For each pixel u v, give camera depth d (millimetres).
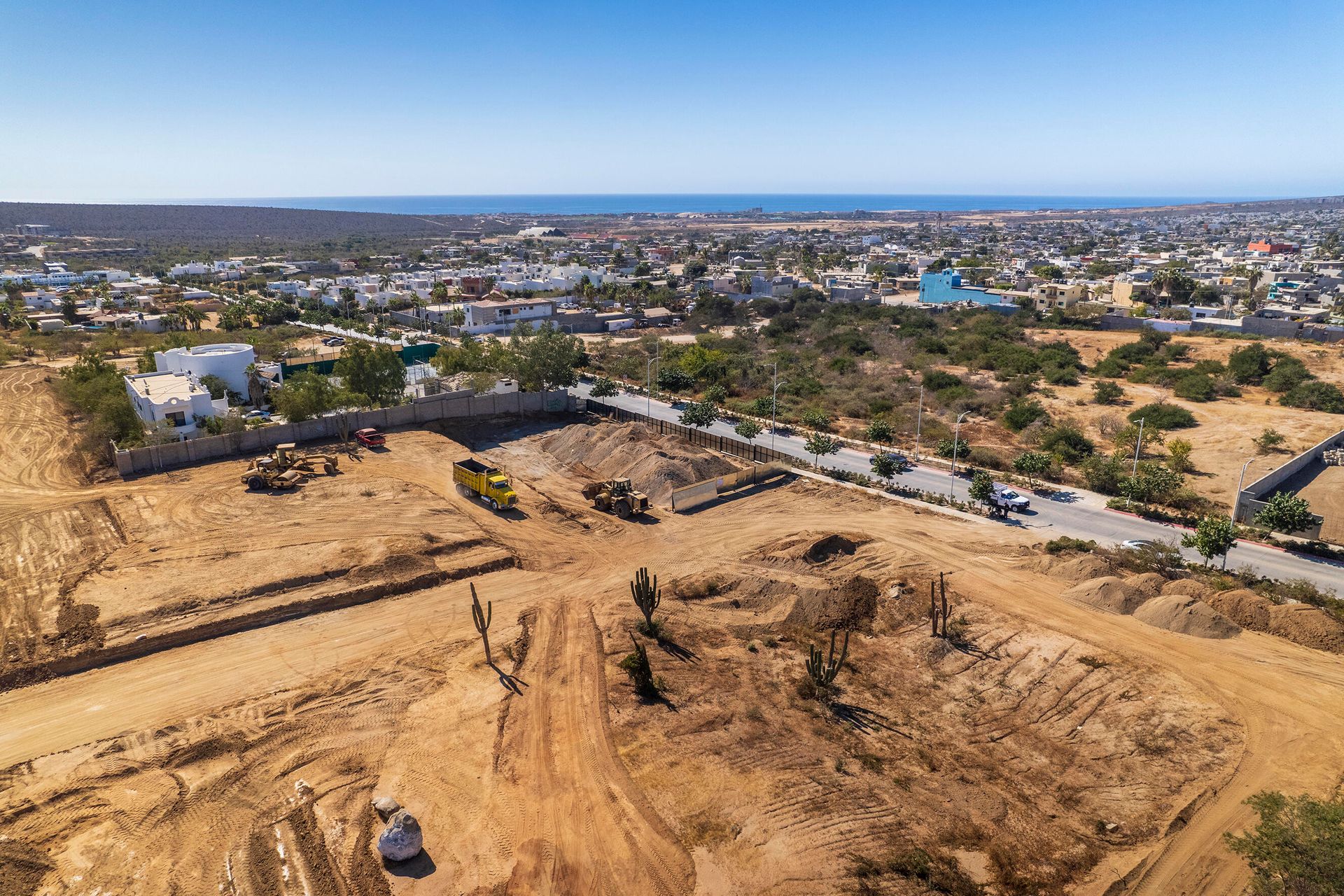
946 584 38469
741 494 52656
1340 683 29406
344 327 122062
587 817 22797
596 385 80188
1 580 36625
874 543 43594
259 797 23578
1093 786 24500
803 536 44344
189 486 49562
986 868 21031
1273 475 50781
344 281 169000
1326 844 18938
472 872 20812
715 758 25500
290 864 20938
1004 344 103500
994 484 50188
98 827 22312
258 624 34188
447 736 26609
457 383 78875
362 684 29734
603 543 44062
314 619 34906
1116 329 119750
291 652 32031
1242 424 68688
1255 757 25391
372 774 24703
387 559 39156
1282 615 33375
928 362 96812
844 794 23875
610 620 34844
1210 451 61625
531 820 22688
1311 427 67062
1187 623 33469
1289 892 19047
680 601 36906
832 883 20312
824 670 30188
